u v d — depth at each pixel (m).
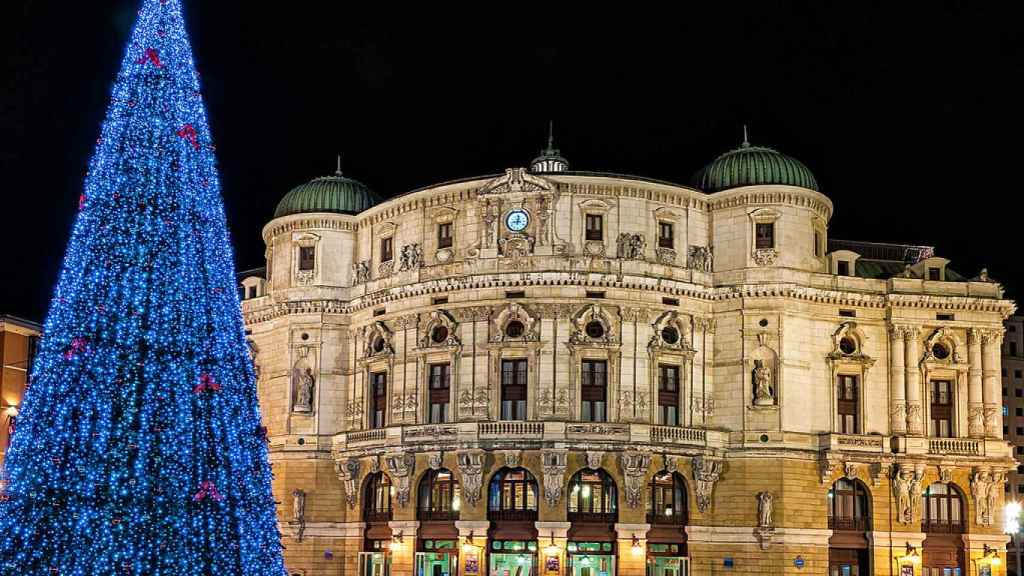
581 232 89.69
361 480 94.69
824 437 88.44
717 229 93.38
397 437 89.81
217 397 51.66
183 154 52.06
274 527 54.84
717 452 88.44
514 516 85.88
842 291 91.94
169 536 48.78
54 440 48.06
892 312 92.19
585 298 87.88
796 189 92.12
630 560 84.31
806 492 87.88
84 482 47.75
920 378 92.19
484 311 89.19
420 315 92.19
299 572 95.19
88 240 50.38
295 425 97.88
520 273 88.25
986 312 93.44
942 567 90.25
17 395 105.06
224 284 53.19
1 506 47.94
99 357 48.94
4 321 104.44
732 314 91.12
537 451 85.38
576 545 85.19
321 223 101.38
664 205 91.75
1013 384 156.50
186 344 50.62
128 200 50.84
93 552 47.38
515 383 88.25
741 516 87.69
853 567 89.31
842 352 91.44
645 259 89.88
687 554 87.50
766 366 89.44
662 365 89.56
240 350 53.88
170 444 49.41
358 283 99.88
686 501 88.19
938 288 93.38
